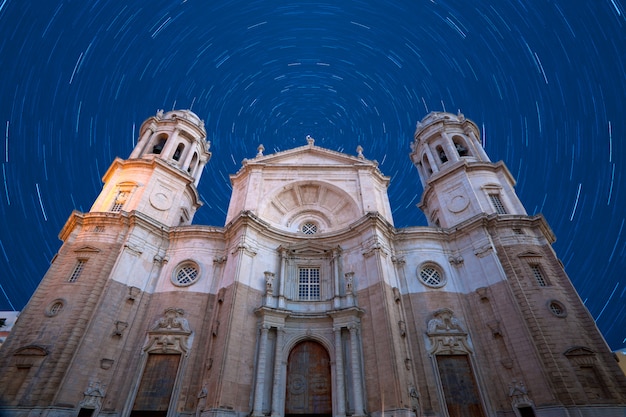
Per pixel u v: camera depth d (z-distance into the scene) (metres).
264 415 20.66
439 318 24.38
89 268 24.47
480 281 25.44
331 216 33.41
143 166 32.12
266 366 22.70
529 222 27.20
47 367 20.06
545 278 24.45
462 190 31.38
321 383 22.84
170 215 30.91
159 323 23.69
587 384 19.69
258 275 26.36
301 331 24.59
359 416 20.20
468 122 38.38
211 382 20.73
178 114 39.53
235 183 35.03
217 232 28.81
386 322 22.73
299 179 33.59
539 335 21.39
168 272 26.58
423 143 38.53
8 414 18.42
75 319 22.11
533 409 19.67
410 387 20.98
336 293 25.80
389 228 28.61
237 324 22.86
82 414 19.42
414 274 26.95
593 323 22.25
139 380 21.61
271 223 31.88
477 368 22.19
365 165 34.22
